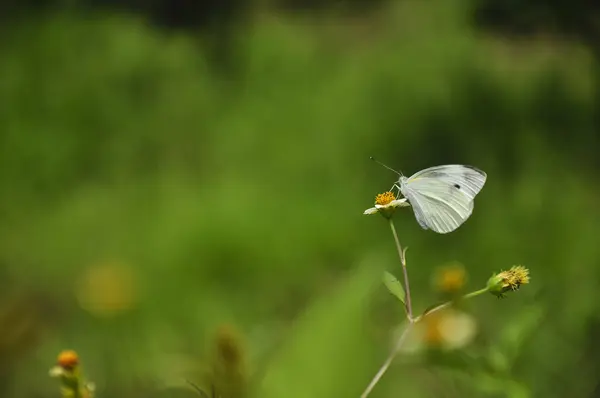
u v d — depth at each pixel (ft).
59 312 5.02
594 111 7.75
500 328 4.15
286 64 9.96
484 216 6.01
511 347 3.87
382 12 12.09
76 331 4.61
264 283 5.35
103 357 4.39
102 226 6.35
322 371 3.60
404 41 10.21
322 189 6.80
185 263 5.51
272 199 6.47
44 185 7.30
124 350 4.40
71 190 7.26
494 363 3.86
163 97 9.04
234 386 3.63
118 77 9.32
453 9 10.36
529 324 3.88
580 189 6.49
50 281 5.58
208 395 3.69
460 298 3.62
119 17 11.20
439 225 3.69
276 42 10.57
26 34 10.39
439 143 7.57
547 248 5.53
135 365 4.33
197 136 8.29
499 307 4.27
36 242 6.15
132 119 8.52
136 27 10.80
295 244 5.72
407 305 3.60
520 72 8.54
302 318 3.64
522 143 7.32
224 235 5.72
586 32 7.98
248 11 12.51
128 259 5.79
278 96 9.09
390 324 4.28
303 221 5.99
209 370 3.71
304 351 3.61
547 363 4.18
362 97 8.51
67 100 8.59
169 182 7.11
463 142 7.51
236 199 6.43
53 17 11.02
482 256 5.56
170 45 10.53
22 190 7.14
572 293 4.42
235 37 11.03
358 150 7.59
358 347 3.62
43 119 8.35
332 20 12.16
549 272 5.18
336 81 9.29
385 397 3.99
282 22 11.93
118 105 8.72
